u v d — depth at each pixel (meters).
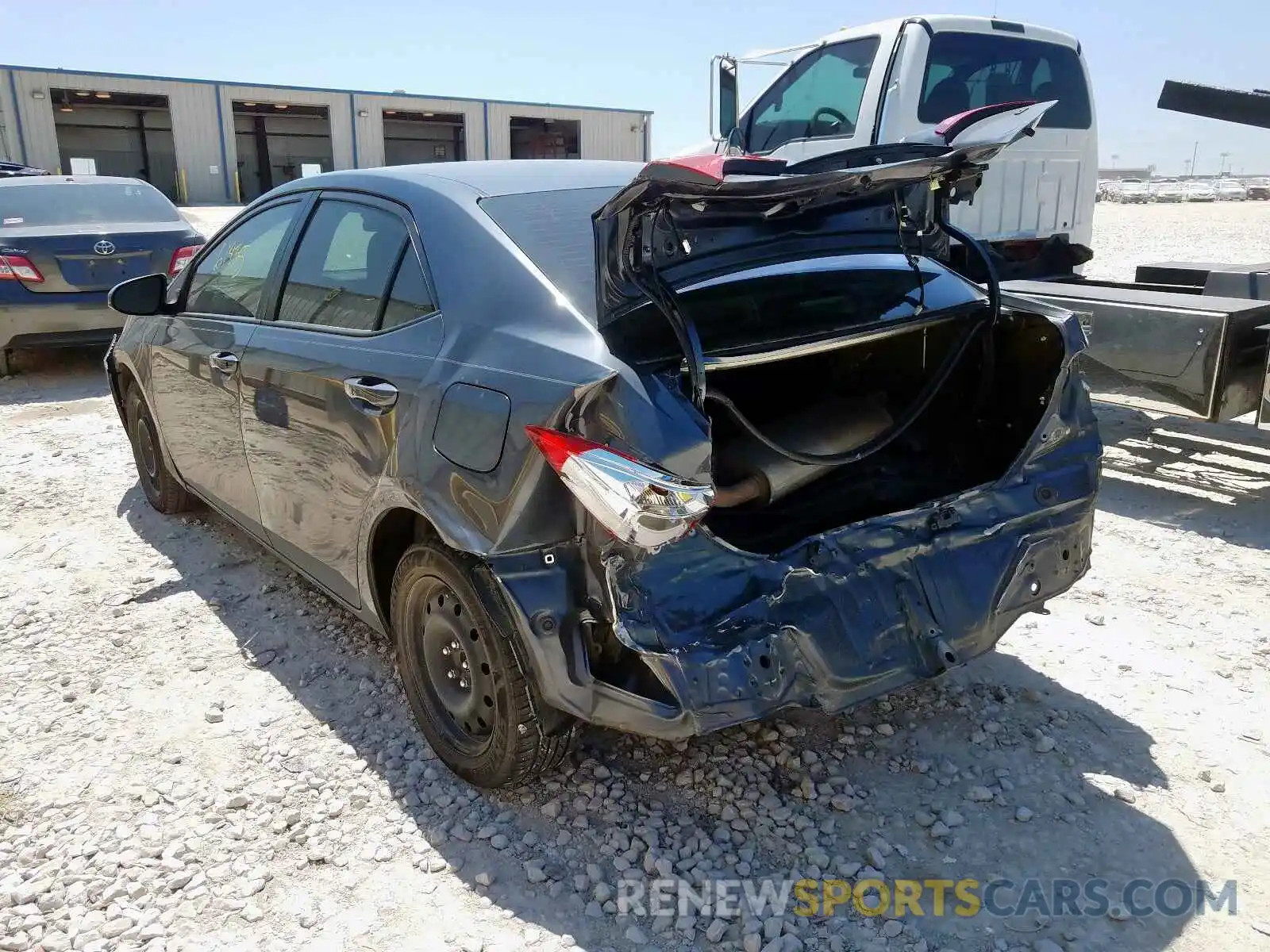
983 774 3.02
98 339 8.68
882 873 2.62
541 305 2.66
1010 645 3.80
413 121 44.00
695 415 2.32
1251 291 5.68
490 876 2.62
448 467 2.68
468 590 2.66
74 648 3.90
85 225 8.77
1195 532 4.90
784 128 7.44
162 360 4.54
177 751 3.21
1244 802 2.86
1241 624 3.92
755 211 2.74
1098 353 5.07
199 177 38.06
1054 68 7.28
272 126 43.56
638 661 2.43
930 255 3.32
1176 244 19.06
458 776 3.01
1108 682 3.52
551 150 45.38
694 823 2.82
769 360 2.60
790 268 2.91
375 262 3.26
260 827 2.84
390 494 2.93
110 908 2.54
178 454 4.67
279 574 4.54
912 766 3.06
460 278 2.89
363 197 3.45
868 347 3.59
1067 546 3.01
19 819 2.90
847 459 2.87
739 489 2.89
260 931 2.46
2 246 8.20
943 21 6.48
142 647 3.91
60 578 4.56
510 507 2.50
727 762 3.09
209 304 4.30
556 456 2.38
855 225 3.15
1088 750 3.12
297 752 3.19
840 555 2.64
